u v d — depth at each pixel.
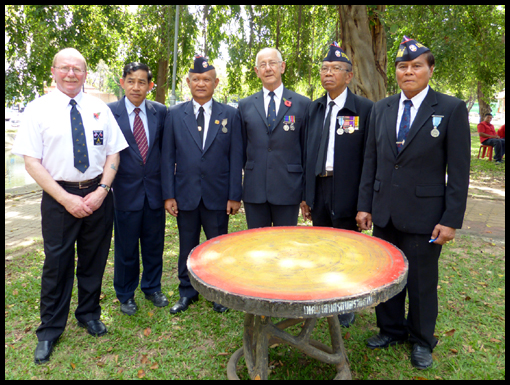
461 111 2.43
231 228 5.92
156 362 2.68
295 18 9.59
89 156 2.76
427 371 2.52
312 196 3.19
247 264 2.04
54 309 2.82
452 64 9.17
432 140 2.47
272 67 3.18
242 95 11.73
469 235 5.62
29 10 8.98
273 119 3.27
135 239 3.39
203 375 2.54
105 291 3.81
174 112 3.41
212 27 10.19
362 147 3.05
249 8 9.67
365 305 1.67
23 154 2.63
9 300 3.60
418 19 8.16
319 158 3.10
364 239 2.48
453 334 2.96
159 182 3.45
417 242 2.57
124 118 3.24
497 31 10.89
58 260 2.75
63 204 2.66
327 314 1.61
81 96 2.79
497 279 4.00
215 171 3.35
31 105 2.64
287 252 2.22
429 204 2.52
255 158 3.33
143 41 11.26
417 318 2.62
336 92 3.04
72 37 9.62
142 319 3.24
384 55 7.38
